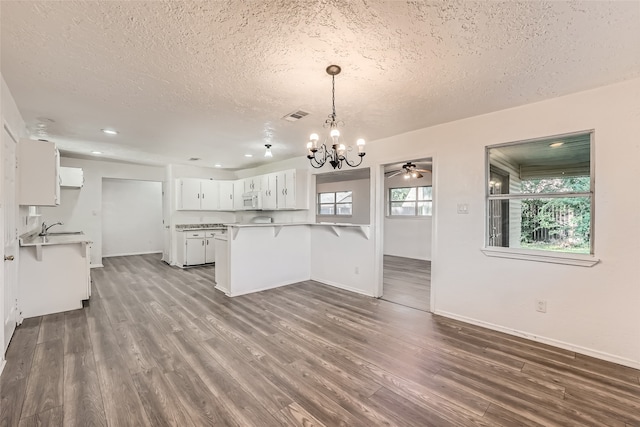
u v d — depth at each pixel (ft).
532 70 7.29
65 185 18.03
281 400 6.50
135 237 27.14
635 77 7.68
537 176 9.73
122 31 5.75
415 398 6.59
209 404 6.34
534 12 5.13
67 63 6.97
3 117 7.66
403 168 22.00
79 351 8.63
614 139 8.11
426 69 7.27
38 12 5.14
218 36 5.94
